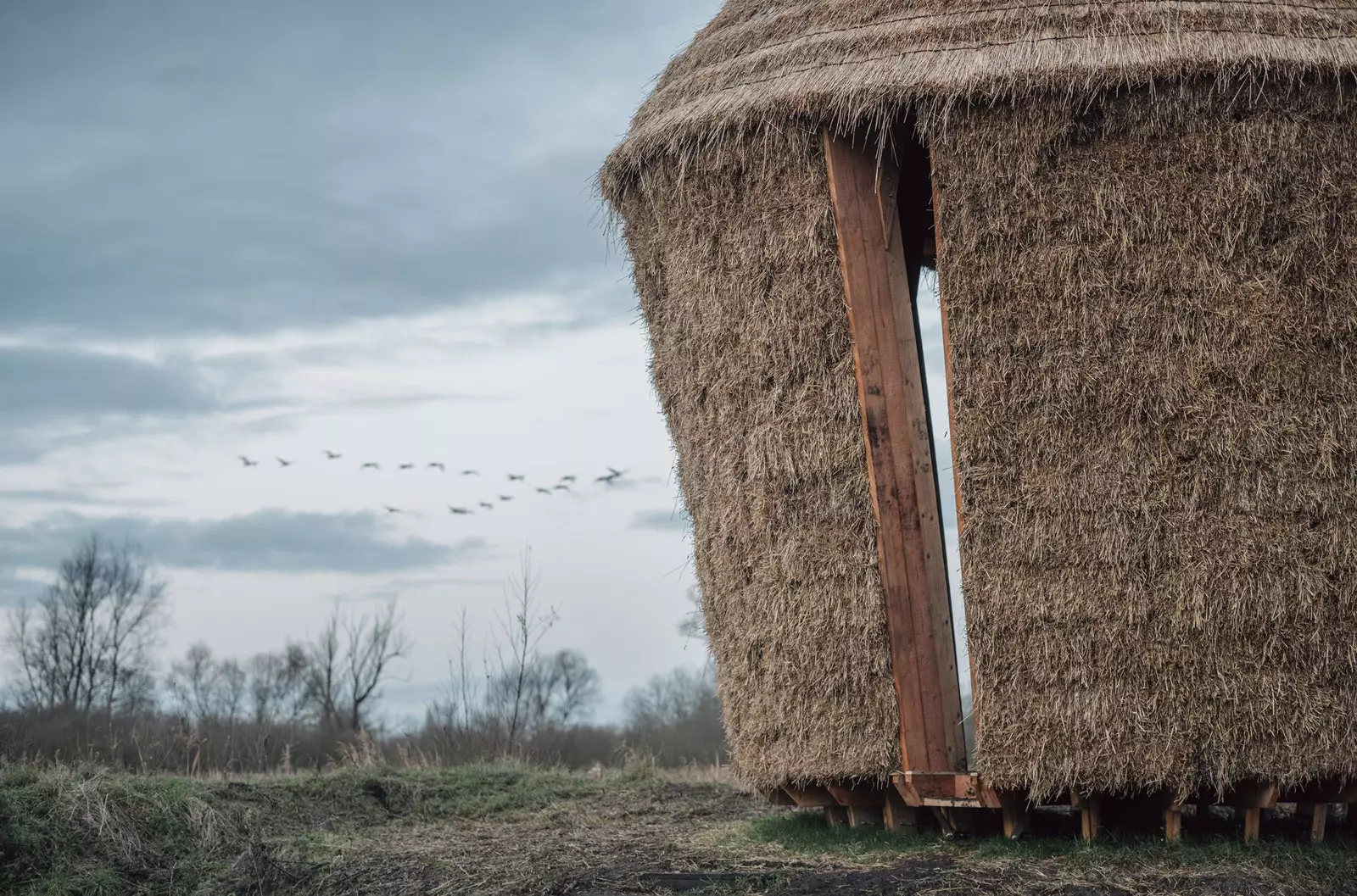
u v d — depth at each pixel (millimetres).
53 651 29906
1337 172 8234
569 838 10133
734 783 13375
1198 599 7953
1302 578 7953
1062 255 8273
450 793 12742
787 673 9055
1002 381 8305
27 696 27172
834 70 8984
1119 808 8875
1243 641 7961
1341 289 8188
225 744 17609
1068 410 8203
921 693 8633
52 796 8984
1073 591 8102
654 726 27109
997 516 8266
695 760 17703
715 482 9656
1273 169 8188
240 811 10258
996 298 8359
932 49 8812
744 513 9344
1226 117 8234
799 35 9562
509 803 12492
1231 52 8227
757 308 9211
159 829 9195
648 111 10195
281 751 18953
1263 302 8125
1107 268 8234
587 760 21406
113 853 8625
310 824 10906
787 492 9078
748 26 10086
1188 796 8109
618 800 12711
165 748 15227
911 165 10781
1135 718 7977
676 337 9969
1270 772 7914
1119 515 8086
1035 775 8070
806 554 8953
